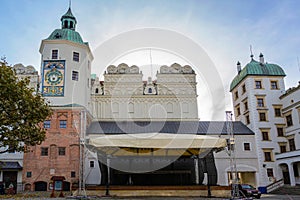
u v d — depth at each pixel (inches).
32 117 791.1
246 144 1594.5
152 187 905.5
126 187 905.5
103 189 911.0
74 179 1266.0
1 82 735.1
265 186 1504.7
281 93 1723.7
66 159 1290.6
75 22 1654.8
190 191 908.6
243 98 1793.8
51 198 888.9
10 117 758.5
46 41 1451.8
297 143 1546.5
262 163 1560.0
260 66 1772.9
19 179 1299.2
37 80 1550.2
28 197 938.7
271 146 1606.8
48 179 1259.2
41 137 818.2
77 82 1434.5
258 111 1664.6
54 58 1440.7
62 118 1343.5
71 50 1465.3
